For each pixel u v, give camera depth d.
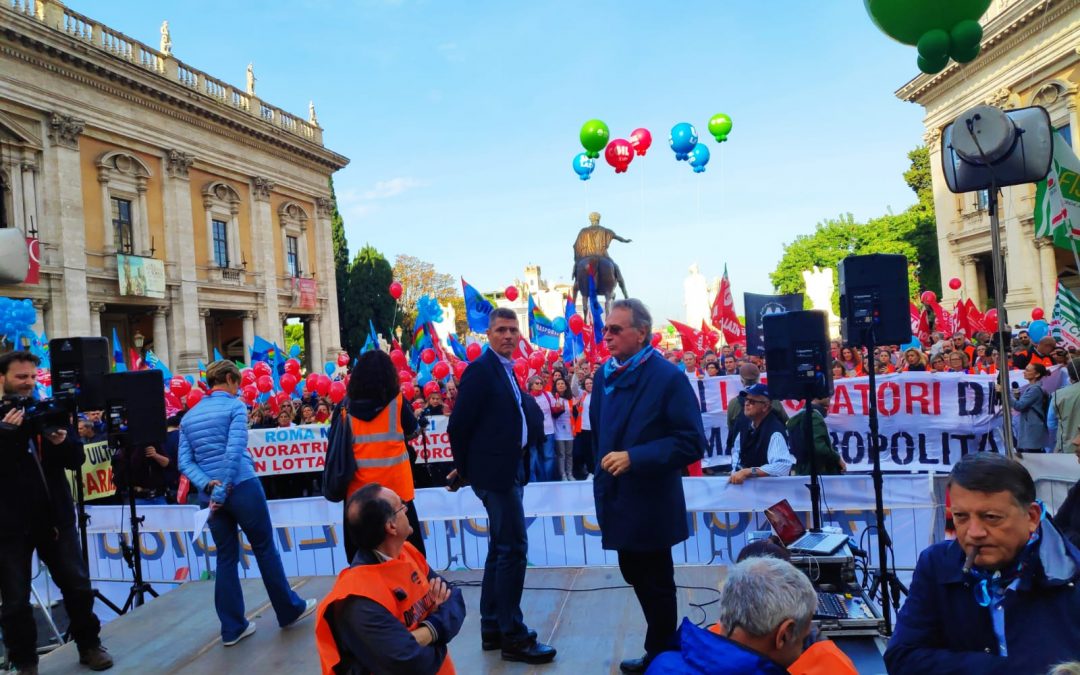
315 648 4.72
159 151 31.64
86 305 27.39
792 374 5.11
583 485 7.17
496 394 4.34
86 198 28.25
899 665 2.48
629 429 3.85
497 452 4.31
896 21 5.66
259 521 4.98
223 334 38.44
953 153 5.67
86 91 27.92
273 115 39.09
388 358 4.47
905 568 6.25
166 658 4.72
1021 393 8.53
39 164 26.28
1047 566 2.24
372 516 2.98
